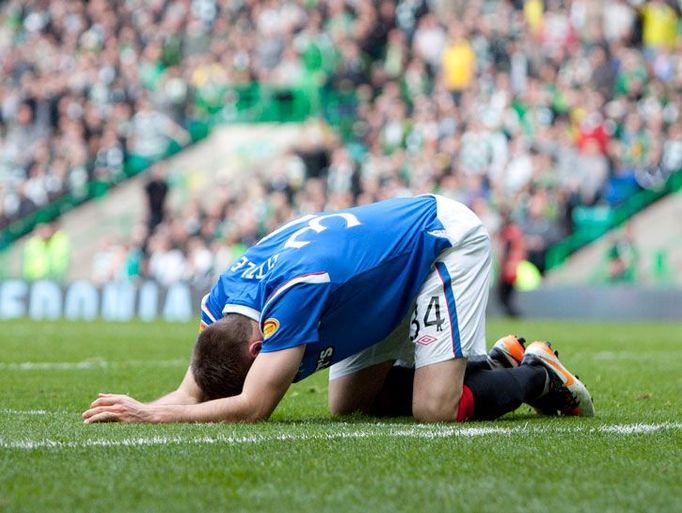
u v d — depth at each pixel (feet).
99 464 28.19
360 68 176.55
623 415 41.86
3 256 181.06
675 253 148.56
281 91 183.83
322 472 27.48
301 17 185.57
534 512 23.59
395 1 180.24
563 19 162.40
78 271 179.63
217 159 185.68
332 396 41.22
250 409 35.68
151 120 187.73
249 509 23.67
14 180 184.44
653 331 113.60
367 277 36.27
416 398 37.99
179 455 29.53
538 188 145.28
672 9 161.07
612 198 147.64
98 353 80.38
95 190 184.24
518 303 144.36
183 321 137.39
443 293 37.63
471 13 169.37
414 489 25.67
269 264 36.50
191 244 155.74
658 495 25.23
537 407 41.11
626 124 150.00
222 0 194.90
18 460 28.73
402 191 151.23
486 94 159.53
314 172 164.45
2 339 96.43
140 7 200.34
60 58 199.41
